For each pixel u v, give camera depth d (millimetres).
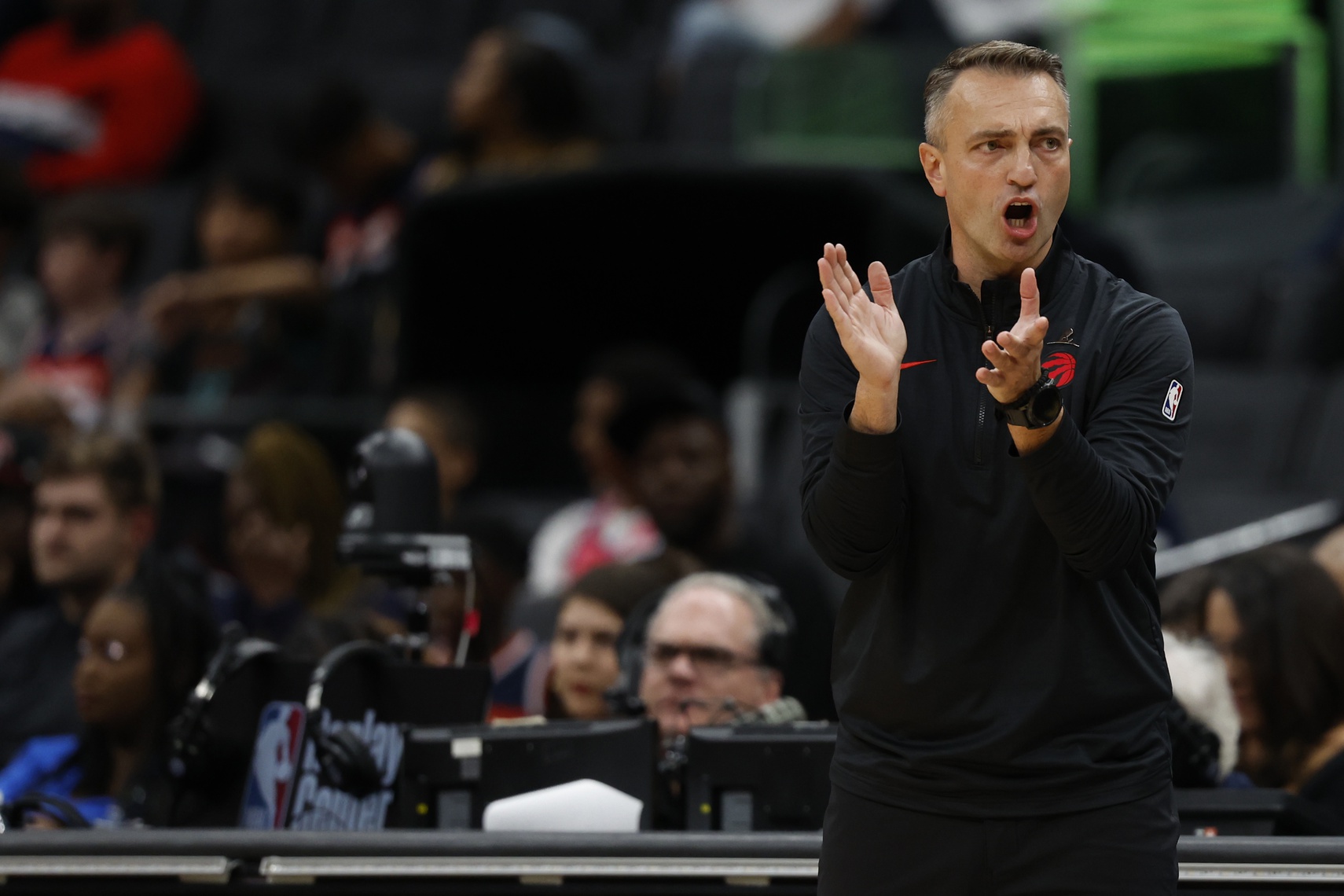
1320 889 11031
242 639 14094
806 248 26953
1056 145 8945
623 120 34062
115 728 15258
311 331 27984
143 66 37156
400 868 11539
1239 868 11000
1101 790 8812
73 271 28906
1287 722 14680
